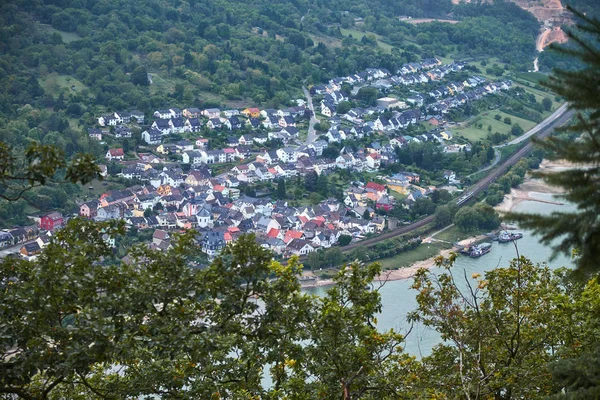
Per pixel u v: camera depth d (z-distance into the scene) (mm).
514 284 38188
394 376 34125
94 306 28281
